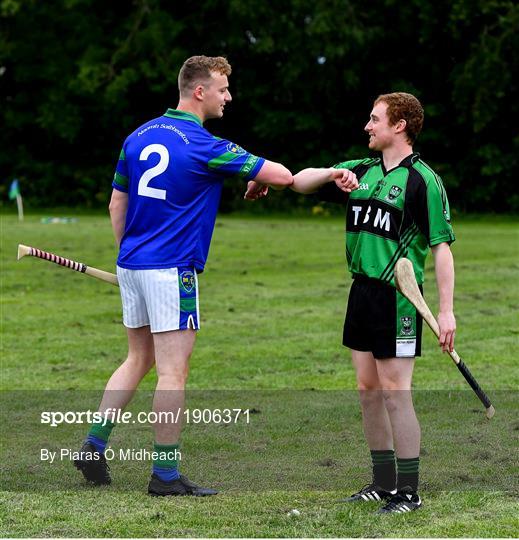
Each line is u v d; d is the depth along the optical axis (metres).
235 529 11.24
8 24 88.19
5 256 41.19
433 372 20.77
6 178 89.56
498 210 84.81
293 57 82.81
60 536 11.03
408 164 12.20
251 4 80.56
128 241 13.35
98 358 22.42
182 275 13.08
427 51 86.25
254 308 29.23
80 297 31.30
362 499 12.48
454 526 11.25
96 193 88.44
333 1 81.00
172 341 13.10
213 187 13.30
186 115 13.30
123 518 11.71
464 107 81.12
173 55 83.62
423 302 11.80
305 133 89.12
